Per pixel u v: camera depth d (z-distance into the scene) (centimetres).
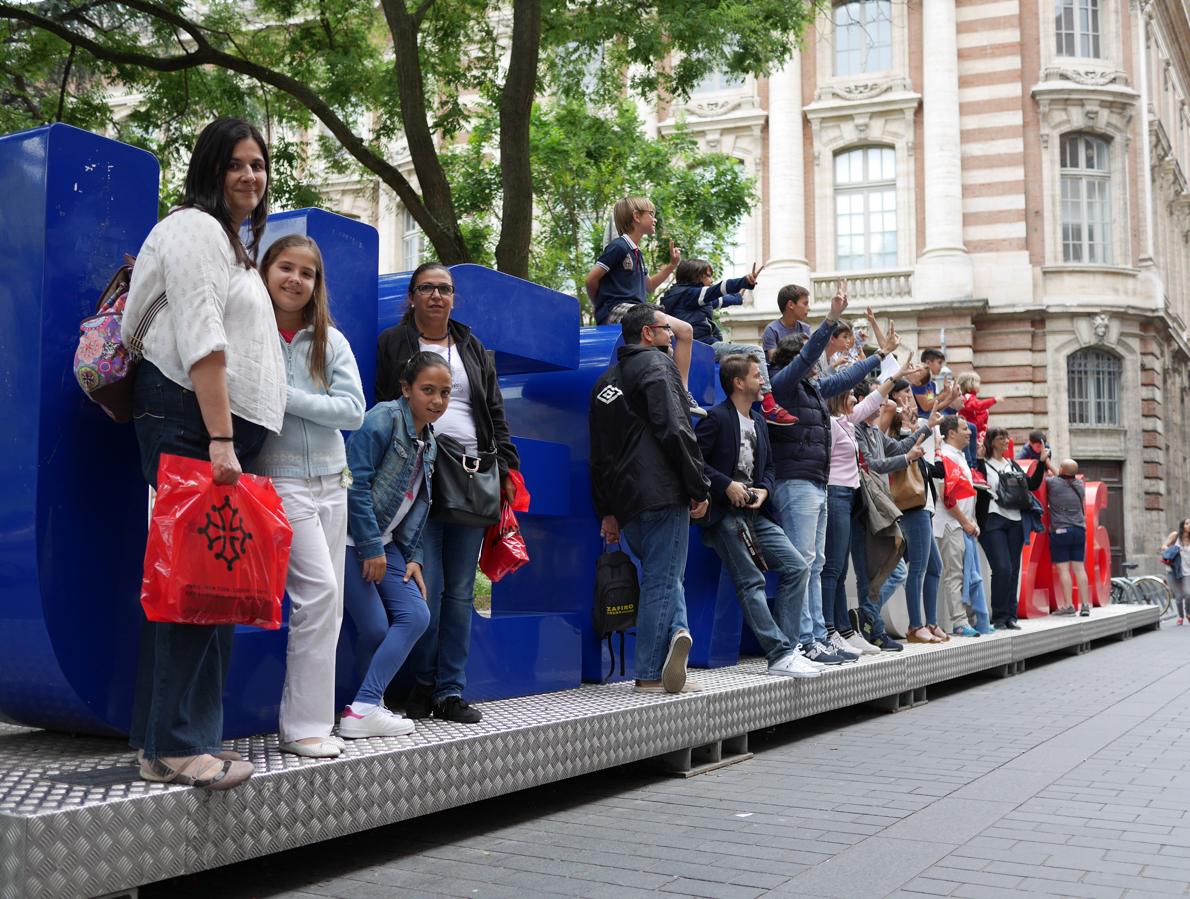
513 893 372
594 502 624
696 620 734
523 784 464
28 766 374
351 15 1655
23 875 292
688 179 1903
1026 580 1328
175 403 342
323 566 405
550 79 1669
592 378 662
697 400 757
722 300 830
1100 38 2870
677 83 1484
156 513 332
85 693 393
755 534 689
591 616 643
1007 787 538
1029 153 2823
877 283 2817
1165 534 2892
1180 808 491
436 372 465
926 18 2852
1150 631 1777
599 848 431
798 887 376
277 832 361
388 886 382
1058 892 369
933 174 2806
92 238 391
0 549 385
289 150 1689
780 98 2905
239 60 1398
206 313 335
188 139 1633
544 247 1839
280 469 402
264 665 450
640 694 585
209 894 374
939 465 1020
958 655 907
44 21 1365
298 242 405
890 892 370
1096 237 2856
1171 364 3219
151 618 328
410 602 464
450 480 482
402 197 1367
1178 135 3766
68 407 384
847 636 832
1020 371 2773
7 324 384
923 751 644
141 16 1530
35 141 382
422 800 416
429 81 1639
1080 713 796
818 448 730
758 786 549
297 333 410
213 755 352
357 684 494
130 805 318
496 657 566
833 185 2908
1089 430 2800
